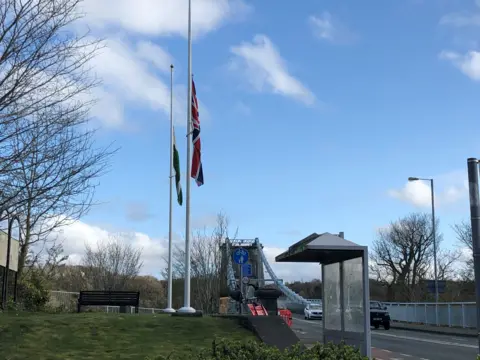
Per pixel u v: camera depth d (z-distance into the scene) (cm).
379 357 1772
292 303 6003
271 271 6119
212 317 1371
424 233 6544
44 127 984
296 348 683
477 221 1105
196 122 1619
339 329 1084
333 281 1140
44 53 860
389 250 6738
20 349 1034
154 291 5109
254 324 1245
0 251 1984
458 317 3509
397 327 3772
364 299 936
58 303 2922
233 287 3578
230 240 3981
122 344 1108
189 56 1647
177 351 1049
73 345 1088
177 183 2238
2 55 824
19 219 1023
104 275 4391
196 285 3700
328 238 982
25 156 822
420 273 6500
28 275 2622
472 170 1128
